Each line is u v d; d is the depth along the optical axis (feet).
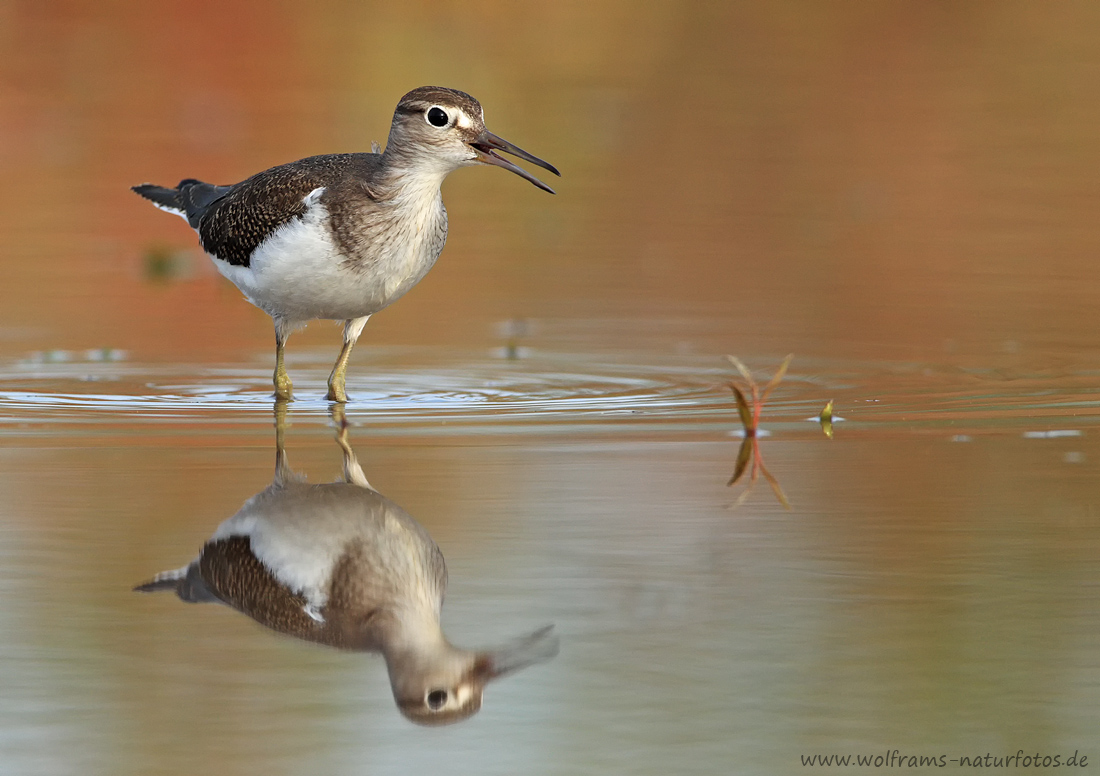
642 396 41.60
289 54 108.78
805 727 20.52
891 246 62.95
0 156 79.66
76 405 40.60
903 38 120.98
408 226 40.63
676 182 76.69
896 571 26.30
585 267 60.39
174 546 27.71
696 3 135.95
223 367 46.65
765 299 54.44
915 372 43.86
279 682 22.40
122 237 66.54
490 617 24.47
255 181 42.52
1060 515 29.32
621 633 23.80
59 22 121.39
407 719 21.11
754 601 24.97
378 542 28.07
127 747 19.92
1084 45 115.85
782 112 93.86
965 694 21.43
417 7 126.62
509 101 94.58
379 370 46.06
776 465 33.50
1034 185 74.18
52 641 23.47
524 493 31.24
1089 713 20.81
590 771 19.31
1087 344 46.80
